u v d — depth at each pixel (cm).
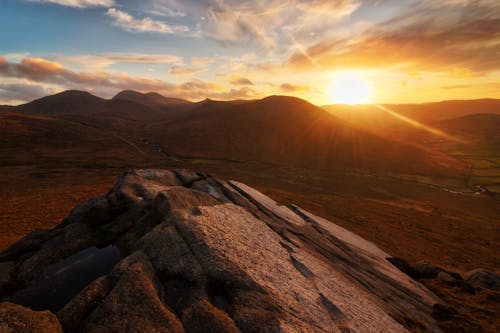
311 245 2442
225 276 1380
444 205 10081
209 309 1134
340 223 5938
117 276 1240
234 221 2125
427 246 5203
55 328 968
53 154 14638
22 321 927
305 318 1266
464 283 2639
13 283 1574
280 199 7606
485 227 7450
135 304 1090
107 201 2286
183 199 2219
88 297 1111
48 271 1667
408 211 8462
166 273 1359
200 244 1556
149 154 17250
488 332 1788
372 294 1952
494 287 2716
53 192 6925
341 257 2441
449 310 2020
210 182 3350
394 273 2569
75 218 2162
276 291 1387
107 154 15825
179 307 1169
